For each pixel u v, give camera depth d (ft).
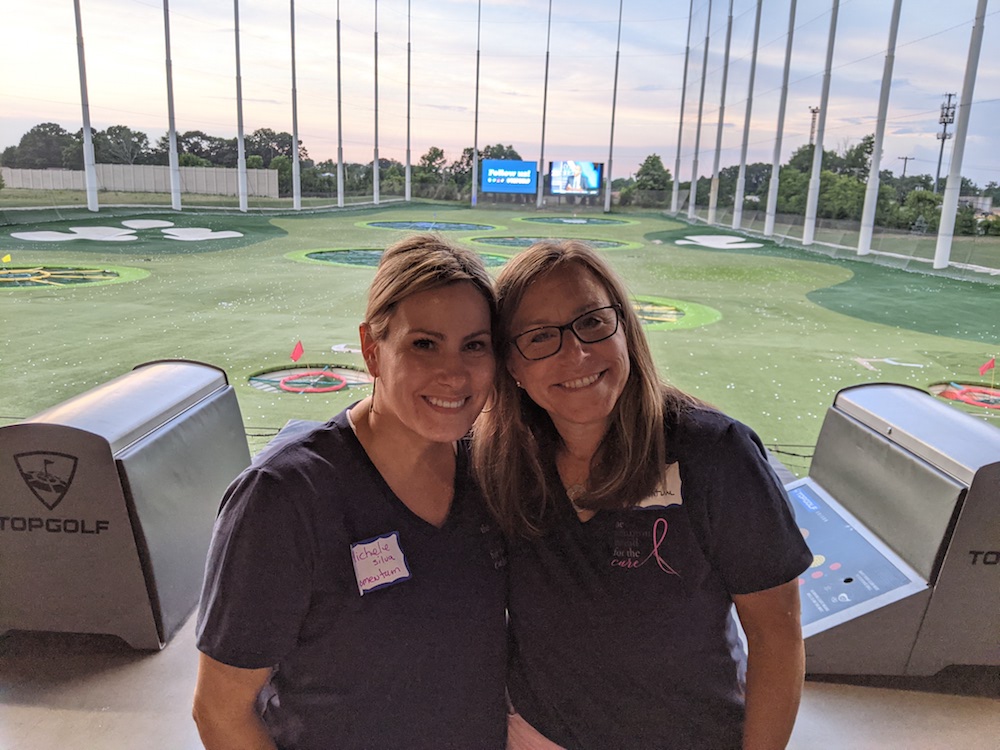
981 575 5.49
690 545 3.54
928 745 5.15
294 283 37.29
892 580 5.74
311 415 14.93
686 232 78.48
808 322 29.55
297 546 3.18
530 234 71.26
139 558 5.86
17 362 19.79
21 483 5.72
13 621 6.06
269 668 3.27
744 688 3.91
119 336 23.45
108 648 6.10
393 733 3.47
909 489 5.85
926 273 47.52
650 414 3.49
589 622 3.66
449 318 3.22
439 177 127.24
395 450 3.45
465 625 3.55
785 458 13.41
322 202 102.47
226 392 7.55
